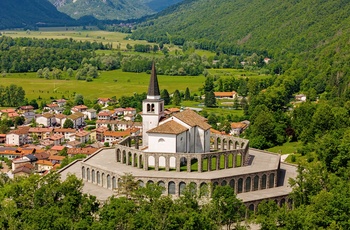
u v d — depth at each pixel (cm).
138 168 17338
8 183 17650
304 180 15962
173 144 17312
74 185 14238
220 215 13162
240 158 17938
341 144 18112
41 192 13962
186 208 12788
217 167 17150
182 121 18150
